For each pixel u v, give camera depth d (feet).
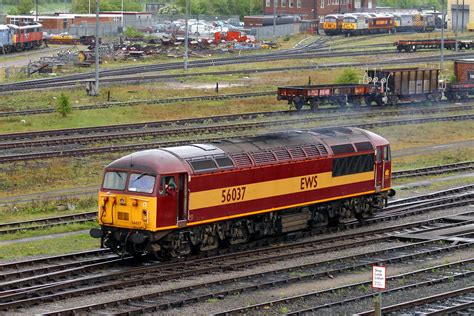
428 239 264.11
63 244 254.06
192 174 229.86
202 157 234.99
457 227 282.36
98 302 194.29
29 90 556.10
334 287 210.38
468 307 194.80
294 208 261.03
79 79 629.92
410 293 206.39
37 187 336.08
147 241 224.94
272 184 251.39
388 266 234.58
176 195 227.20
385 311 189.37
